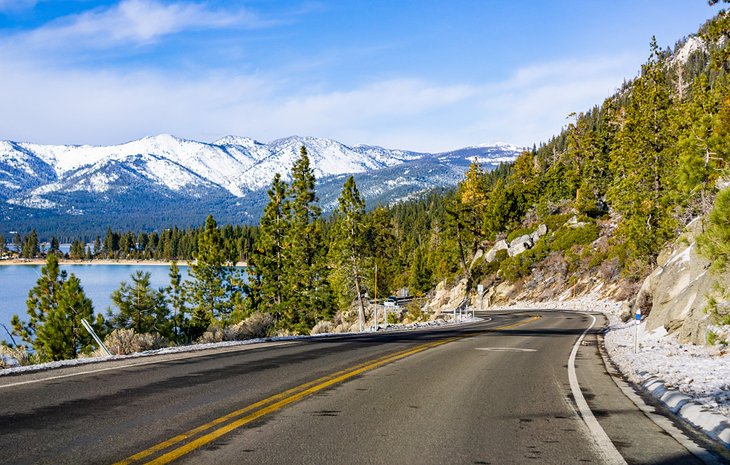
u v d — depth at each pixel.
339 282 64.25
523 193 105.88
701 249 11.12
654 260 48.12
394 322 47.56
